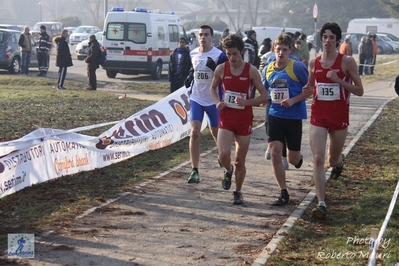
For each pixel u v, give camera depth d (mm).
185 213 8914
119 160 12164
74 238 7684
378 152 13352
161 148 13641
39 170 10195
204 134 15398
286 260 6996
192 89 10906
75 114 17734
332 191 10172
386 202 9383
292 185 10633
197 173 10570
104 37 31797
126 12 31656
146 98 23938
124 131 12570
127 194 9750
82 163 11172
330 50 8500
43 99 21094
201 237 7898
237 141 9312
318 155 8664
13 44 32531
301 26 98125
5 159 9391
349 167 11867
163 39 32781
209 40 10750
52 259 6969
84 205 9031
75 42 68250
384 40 67625
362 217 8688
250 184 10664
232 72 9070
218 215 8867
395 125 17406
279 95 9328
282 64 9336
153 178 10828
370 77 35812
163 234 7977
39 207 8852
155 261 7027
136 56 31562
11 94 22531
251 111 9281
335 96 8602
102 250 7324
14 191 9586
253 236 7980
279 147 9391
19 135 14000
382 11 92312
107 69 32094
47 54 31859
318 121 8750
